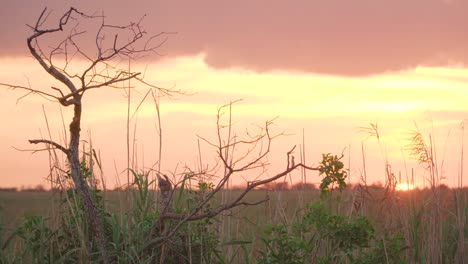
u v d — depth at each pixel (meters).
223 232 8.14
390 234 8.65
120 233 7.41
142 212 7.42
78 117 6.96
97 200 7.49
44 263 7.12
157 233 7.41
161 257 7.14
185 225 7.51
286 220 7.89
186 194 7.78
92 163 7.57
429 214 9.32
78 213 7.25
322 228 7.32
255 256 8.22
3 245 7.28
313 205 7.32
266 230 7.29
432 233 9.09
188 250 7.52
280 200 8.15
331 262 7.23
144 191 7.38
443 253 9.27
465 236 9.58
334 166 7.16
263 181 6.92
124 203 7.63
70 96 6.78
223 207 6.98
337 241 7.36
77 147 7.07
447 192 9.69
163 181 7.66
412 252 8.84
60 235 7.52
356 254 8.31
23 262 7.29
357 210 8.37
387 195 8.90
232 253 8.14
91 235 7.43
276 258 7.23
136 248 7.16
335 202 8.38
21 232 7.34
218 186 6.93
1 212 7.83
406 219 8.91
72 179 7.44
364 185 8.50
